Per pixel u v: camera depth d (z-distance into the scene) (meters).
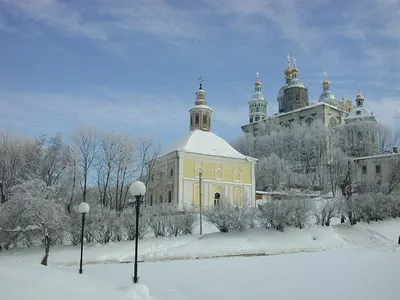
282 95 129.75
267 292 13.86
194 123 67.00
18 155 52.66
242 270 19.39
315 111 106.38
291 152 94.56
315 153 91.06
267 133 106.12
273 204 36.88
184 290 15.11
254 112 126.88
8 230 31.91
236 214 36.50
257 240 34.06
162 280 18.09
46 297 9.83
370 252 23.25
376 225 41.94
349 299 12.05
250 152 101.56
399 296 11.95
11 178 51.69
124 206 55.53
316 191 74.25
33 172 47.47
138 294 12.64
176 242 34.78
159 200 59.75
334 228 41.03
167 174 59.59
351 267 17.70
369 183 64.06
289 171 80.75
